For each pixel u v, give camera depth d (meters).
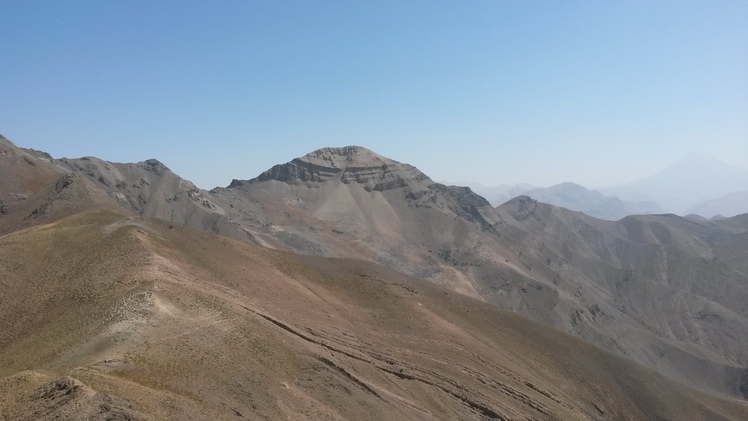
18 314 60.72
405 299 106.94
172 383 41.25
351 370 66.62
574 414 87.75
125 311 52.97
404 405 64.88
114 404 32.44
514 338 112.38
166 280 65.06
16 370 43.38
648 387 112.00
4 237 85.62
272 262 102.50
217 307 62.62
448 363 84.94
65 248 80.06
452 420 68.75
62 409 31.34
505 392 83.62
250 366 52.38
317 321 80.31
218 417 38.81
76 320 54.03
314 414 50.75
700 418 108.12
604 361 116.81
